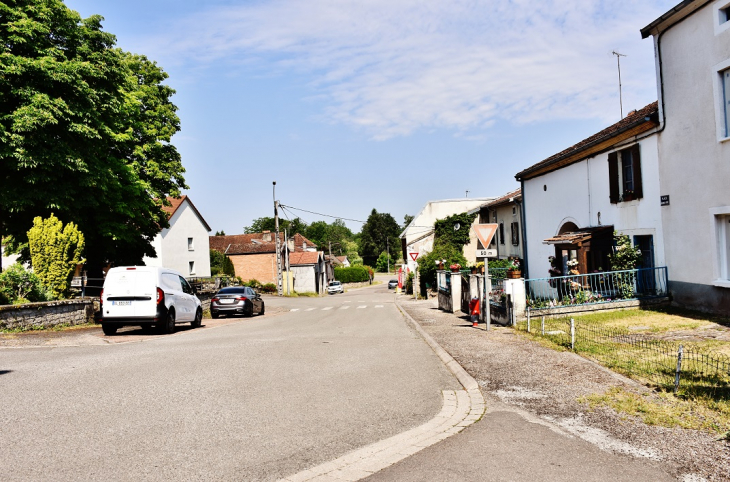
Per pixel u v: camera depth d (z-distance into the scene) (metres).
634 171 16.31
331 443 5.14
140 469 4.41
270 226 148.75
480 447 5.04
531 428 5.60
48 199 18.83
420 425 5.74
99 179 20.44
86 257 25.20
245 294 25.19
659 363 8.38
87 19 22.08
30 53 19.00
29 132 17.86
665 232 15.16
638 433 5.33
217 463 4.58
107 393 7.02
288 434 5.40
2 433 5.31
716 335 10.80
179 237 49.41
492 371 8.43
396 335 14.15
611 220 17.86
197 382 7.74
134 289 14.98
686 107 14.13
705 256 13.70
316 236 154.00
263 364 9.30
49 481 4.13
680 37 14.25
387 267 140.50
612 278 15.59
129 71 28.31
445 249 38.50
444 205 48.25
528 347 10.43
